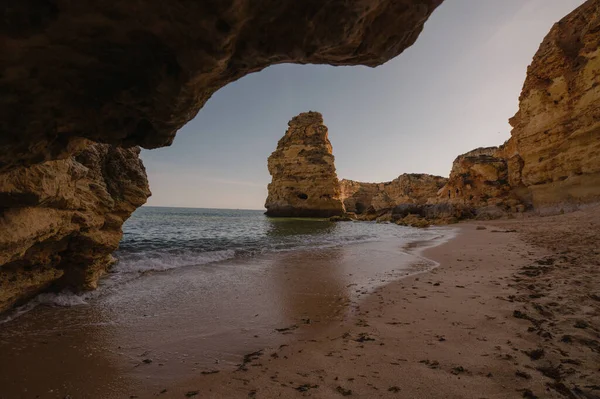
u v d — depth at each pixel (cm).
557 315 458
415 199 7819
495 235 1834
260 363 393
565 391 280
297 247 1669
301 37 278
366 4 260
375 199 9369
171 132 369
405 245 1742
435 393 300
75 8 216
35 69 265
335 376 348
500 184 3769
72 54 262
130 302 669
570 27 2388
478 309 534
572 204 2234
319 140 5891
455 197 4459
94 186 768
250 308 628
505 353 366
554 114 2381
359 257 1295
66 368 390
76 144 405
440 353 383
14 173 443
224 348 445
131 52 271
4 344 453
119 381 360
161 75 279
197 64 263
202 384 348
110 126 355
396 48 343
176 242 1872
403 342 428
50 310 608
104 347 452
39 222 532
